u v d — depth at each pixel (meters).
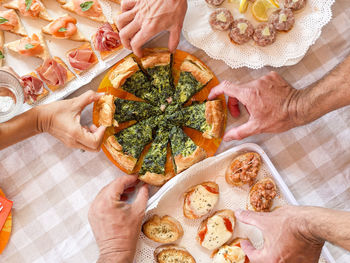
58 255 0.89
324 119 0.89
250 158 0.85
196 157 0.85
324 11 0.84
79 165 0.89
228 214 0.86
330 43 0.88
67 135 0.82
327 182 0.88
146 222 0.86
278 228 0.77
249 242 0.85
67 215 0.89
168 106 0.86
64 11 0.86
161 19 0.76
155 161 0.85
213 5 0.84
